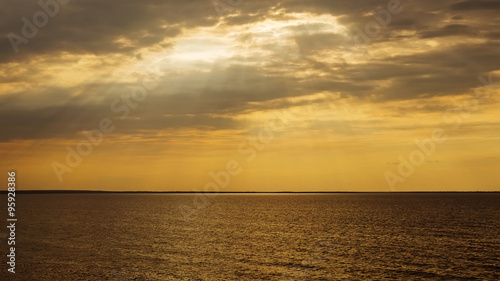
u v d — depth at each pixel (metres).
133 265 52.19
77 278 46.06
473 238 73.75
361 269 49.75
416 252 60.03
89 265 52.28
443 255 57.47
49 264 52.78
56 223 104.12
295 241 71.75
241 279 45.56
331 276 46.69
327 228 90.94
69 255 58.88
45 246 66.75
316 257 57.06
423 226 93.50
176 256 58.22
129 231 86.69
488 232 81.94
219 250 62.66
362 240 72.31
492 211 140.50
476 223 99.50
